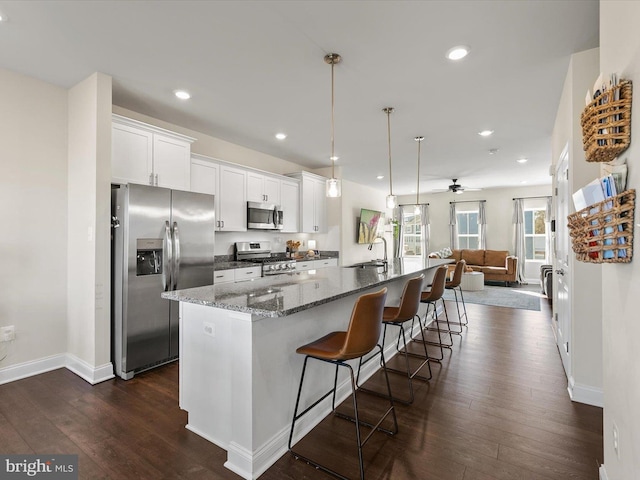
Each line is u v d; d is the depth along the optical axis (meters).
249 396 1.70
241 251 4.97
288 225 5.54
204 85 2.98
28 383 2.72
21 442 1.94
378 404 2.41
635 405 1.15
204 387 2.00
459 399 2.48
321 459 1.80
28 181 2.85
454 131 4.23
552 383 2.75
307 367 2.12
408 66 2.63
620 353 1.31
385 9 1.97
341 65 2.62
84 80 2.90
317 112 3.61
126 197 2.89
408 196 10.57
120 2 1.92
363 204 8.28
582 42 2.31
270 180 5.17
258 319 1.74
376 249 8.80
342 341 1.97
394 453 1.85
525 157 5.60
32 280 2.88
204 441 1.96
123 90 3.07
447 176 7.33
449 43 2.32
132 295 2.90
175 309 3.23
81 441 1.95
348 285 2.34
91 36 2.26
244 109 3.53
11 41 2.32
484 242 9.40
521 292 7.41
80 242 2.94
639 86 1.08
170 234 3.17
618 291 1.32
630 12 1.15
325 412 2.27
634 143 1.12
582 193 1.32
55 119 3.01
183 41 2.31
